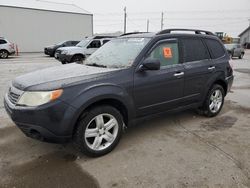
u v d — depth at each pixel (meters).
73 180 2.95
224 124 4.78
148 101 3.87
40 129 3.03
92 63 4.22
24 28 30.69
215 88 5.03
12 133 4.25
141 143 3.91
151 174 3.06
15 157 3.46
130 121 3.77
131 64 3.69
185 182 2.90
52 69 3.95
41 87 3.08
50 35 32.91
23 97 3.11
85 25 35.75
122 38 4.59
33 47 31.81
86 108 3.27
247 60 22.30
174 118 5.07
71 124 3.10
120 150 3.67
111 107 3.46
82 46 14.43
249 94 7.49
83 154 3.54
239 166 3.23
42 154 3.55
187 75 4.34
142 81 3.71
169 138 4.10
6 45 20.50
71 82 3.15
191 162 3.33
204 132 4.37
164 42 4.11
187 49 4.45
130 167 3.22
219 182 2.89
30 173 3.09
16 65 14.56
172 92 4.18
